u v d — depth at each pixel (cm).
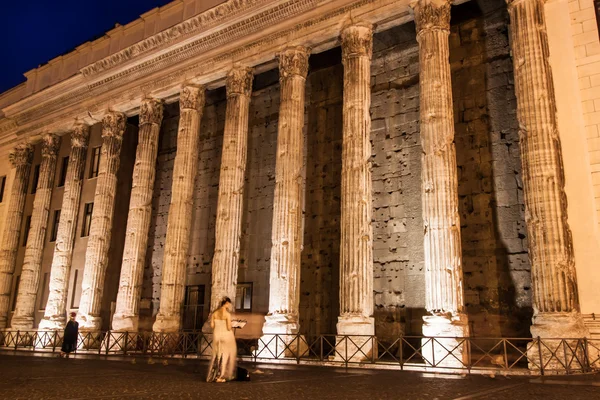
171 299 2445
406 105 2481
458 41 2398
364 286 1925
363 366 1672
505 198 2123
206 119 3247
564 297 1551
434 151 1853
